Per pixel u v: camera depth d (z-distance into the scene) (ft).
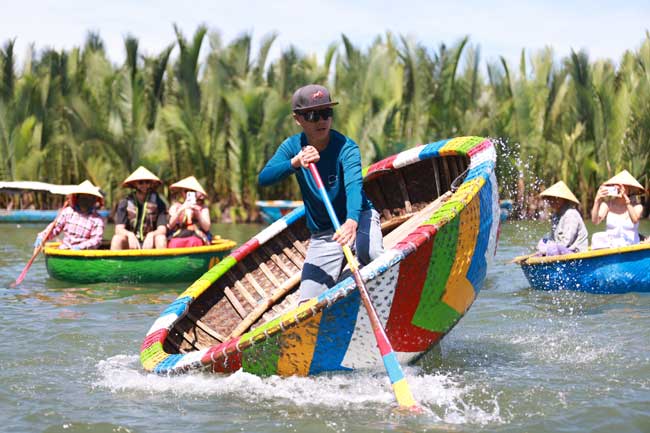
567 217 43.57
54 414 20.61
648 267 39.06
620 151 108.27
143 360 24.71
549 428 19.11
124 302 39.06
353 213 22.35
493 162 25.75
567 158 110.63
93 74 114.73
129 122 109.09
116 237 47.75
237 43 114.01
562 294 40.45
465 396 21.83
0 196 114.83
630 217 43.60
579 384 23.06
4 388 23.13
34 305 38.11
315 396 21.79
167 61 119.34
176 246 48.73
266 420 19.86
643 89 107.45
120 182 109.60
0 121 113.80
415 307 22.95
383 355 20.77
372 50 111.34
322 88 23.02
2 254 65.26
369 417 20.01
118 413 20.66
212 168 115.03
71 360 26.71
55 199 115.85
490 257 25.75
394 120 109.09
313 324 21.76
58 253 45.93
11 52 116.26
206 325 29.25
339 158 23.35
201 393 22.18
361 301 21.75
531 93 109.70
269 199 116.37
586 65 108.37
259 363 22.77
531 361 26.12
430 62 115.24
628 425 19.30
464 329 31.89
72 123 107.96
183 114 110.63
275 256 32.07
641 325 31.60
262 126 110.63
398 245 21.90
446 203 23.45
